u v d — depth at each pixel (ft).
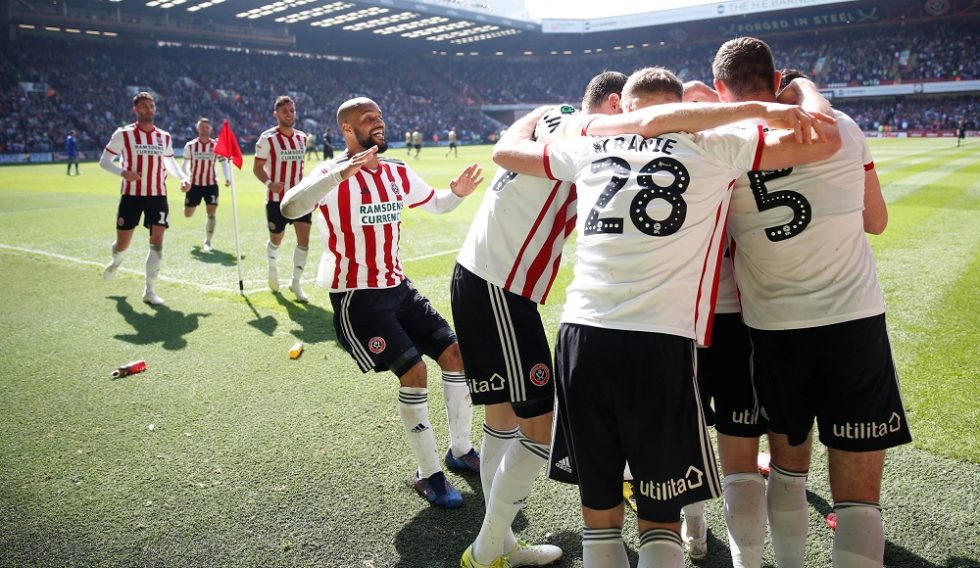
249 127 146.30
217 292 22.76
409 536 9.04
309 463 11.01
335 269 10.61
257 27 154.61
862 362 6.81
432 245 31.63
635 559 8.52
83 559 8.50
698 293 6.41
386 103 175.42
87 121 124.77
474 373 8.62
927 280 21.90
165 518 9.41
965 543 8.46
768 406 7.51
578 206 6.83
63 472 10.73
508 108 197.98
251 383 14.49
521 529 9.19
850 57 170.91
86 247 31.50
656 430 6.20
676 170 6.28
